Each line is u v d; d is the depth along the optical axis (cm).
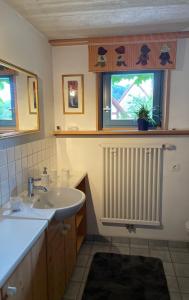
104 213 267
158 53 235
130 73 255
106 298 187
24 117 190
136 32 230
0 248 109
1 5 158
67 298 188
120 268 223
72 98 261
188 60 236
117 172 256
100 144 257
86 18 194
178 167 250
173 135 245
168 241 263
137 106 260
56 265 163
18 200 157
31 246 116
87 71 254
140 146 246
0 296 91
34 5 169
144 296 189
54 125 266
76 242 224
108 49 242
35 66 213
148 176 252
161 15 190
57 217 157
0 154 159
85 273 217
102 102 266
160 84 253
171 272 218
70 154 268
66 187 205
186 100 243
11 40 171
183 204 256
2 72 159
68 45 251
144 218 260
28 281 118
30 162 204
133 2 166
